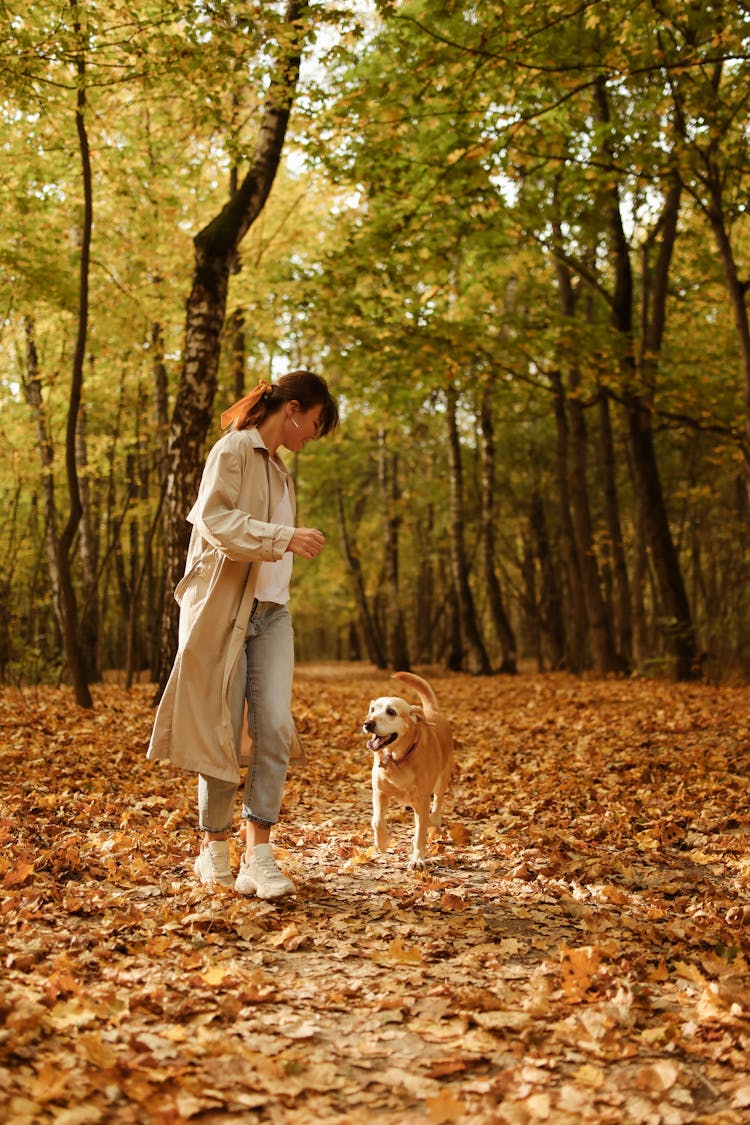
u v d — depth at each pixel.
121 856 4.59
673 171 12.07
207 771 3.99
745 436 16.16
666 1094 2.49
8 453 17.92
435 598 40.22
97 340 14.96
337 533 33.75
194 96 10.07
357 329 14.18
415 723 4.82
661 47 10.74
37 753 7.54
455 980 3.23
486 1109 2.37
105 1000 2.82
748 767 7.28
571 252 17.08
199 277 10.21
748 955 3.48
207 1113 2.30
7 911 3.58
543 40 9.61
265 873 4.04
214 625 4.02
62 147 11.88
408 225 12.39
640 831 5.70
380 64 11.62
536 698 14.61
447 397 22.97
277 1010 2.93
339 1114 2.35
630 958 3.46
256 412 4.29
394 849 5.21
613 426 24.55
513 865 4.90
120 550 21.42
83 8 8.39
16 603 20.77
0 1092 2.21
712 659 16.41
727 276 12.47
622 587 21.39
